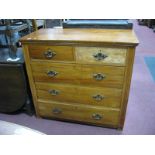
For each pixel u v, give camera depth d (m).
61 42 1.36
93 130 1.75
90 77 1.47
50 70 1.54
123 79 1.40
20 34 2.03
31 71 1.61
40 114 1.89
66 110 1.75
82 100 1.63
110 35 1.44
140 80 2.62
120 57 1.31
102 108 1.61
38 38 1.43
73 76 1.51
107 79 1.44
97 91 1.53
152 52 3.81
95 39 1.33
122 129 1.72
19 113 2.02
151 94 2.28
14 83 1.74
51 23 2.29
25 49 1.50
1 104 1.91
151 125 1.78
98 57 1.35
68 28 1.80
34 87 1.71
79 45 1.34
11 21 1.92
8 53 1.86
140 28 6.15
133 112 1.96
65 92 1.64
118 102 1.54
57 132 1.74
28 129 0.92
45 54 1.47
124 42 1.23
